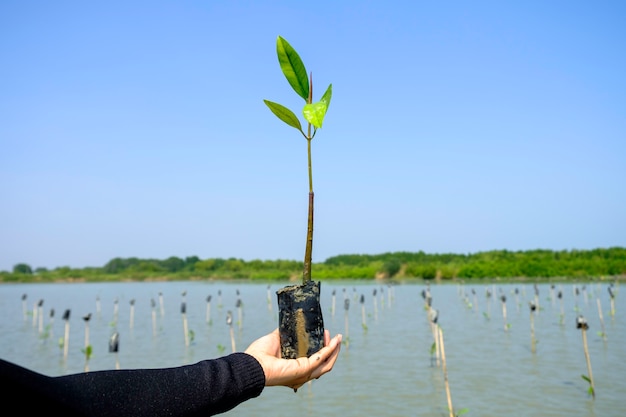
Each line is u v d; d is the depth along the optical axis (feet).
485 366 62.59
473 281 224.94
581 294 150.41
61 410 4.08
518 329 89.56
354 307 134.92
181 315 130.62
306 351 6.30
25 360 74.33
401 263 271.08
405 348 75.56
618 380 54.75
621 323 93.20
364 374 60.70
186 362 70.95
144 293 230.68
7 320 126.41
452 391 52.60
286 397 52.54
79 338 94.17
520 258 242.58
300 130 6.77
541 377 56.85
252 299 177.99
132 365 69.72
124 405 4.54
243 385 5.45
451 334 86.58
